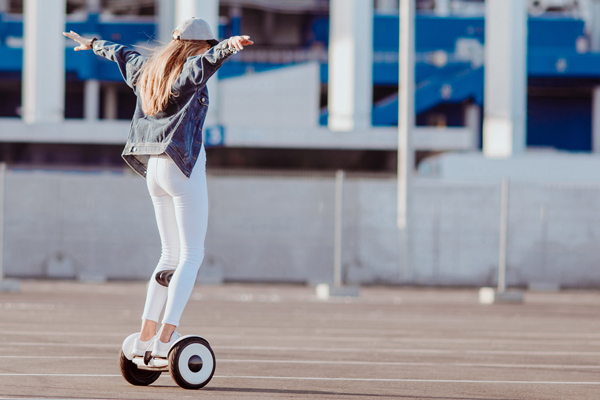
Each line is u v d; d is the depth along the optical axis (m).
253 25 47.38
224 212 17.47
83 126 25.08
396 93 45.16
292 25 48.38
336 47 30.23
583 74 41.34
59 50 28.86
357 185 17.61
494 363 5.04
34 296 11.48
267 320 8.37
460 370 4.64
